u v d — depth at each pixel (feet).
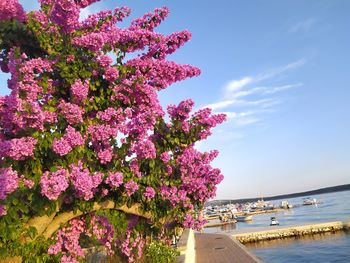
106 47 22.34
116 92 22.07
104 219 23.76
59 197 19.34
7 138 20.74
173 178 25.50
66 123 20.49
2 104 19.49
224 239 122.01
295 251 145.28
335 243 155.02
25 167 19.89
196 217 27.86
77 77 21.71
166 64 23.56
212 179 27.43
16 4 22.38
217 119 25.64
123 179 21.75
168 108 25.34
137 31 23.32
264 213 472.85
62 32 22.36
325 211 386.93
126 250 26.91
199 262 77.56
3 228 18.84
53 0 23.45
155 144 24.43
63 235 22.66
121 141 21.44
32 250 19.89
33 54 23.79
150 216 24.52
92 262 33.73
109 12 24.48
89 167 21.24
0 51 24.27
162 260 36.24
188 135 25.18
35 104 18.99
